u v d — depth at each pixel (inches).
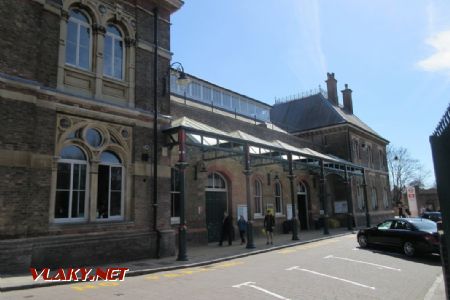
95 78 484.1
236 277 383.6
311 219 1088.8
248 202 644.1
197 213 689.6
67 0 463.8
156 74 562.3
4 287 311.0
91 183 461.1
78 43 479.2
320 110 1332.4
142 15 561.6
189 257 520.7
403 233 545.3
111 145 489.7
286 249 631.8
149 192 525.3
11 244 367.6
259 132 933.8
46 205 410.3
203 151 681.6
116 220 485.4
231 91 1107.3
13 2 403.2
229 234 688.4
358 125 1338.6
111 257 459.5
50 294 302.7
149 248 506.0
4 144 379.2
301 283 352.5
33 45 414.9
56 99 434.3
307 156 842.2
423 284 354.3
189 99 927.0
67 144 445.7
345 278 377.7
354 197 1219.2
